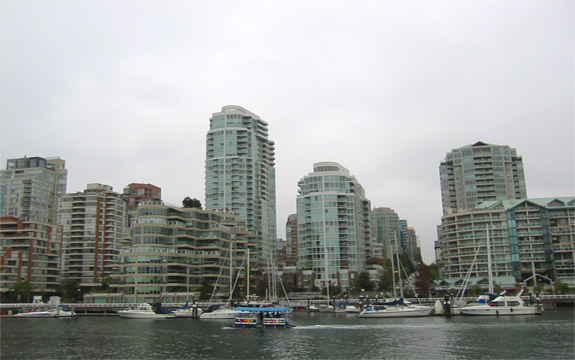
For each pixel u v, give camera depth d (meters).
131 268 197.00
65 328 119.19
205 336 99.00
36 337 99.81
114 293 196.88
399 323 120.31
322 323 125.19
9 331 112.25
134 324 129.38
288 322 115.69
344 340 90.50
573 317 129.38
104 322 138.12
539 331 98.44
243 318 115.88
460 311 139.00
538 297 157.12
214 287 196.38
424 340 88.75
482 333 96.94
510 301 137.25
